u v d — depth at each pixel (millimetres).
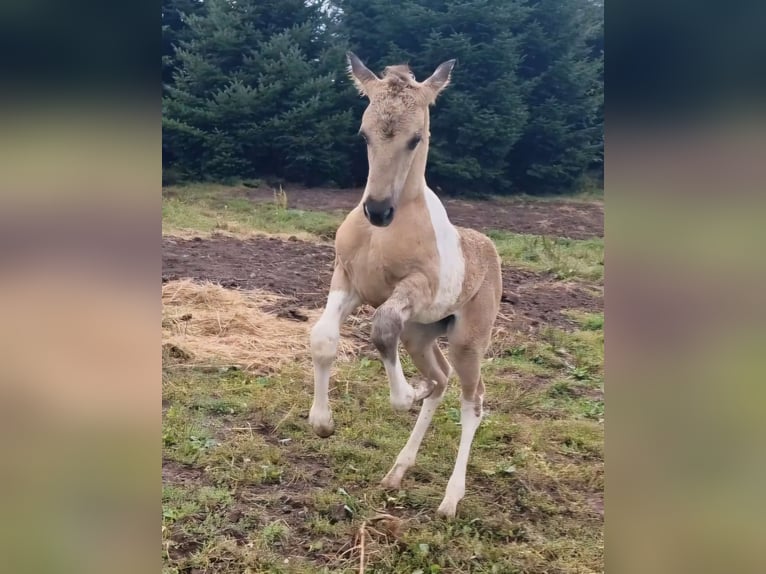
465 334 3748
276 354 5672
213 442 4184
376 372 5574
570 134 16281
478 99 15422
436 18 15383
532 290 8516
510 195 16203
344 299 3369
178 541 3250
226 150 14547
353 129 15453
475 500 3838
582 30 16781
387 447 4375
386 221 3025
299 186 15148
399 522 3484
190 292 6727
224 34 14695
